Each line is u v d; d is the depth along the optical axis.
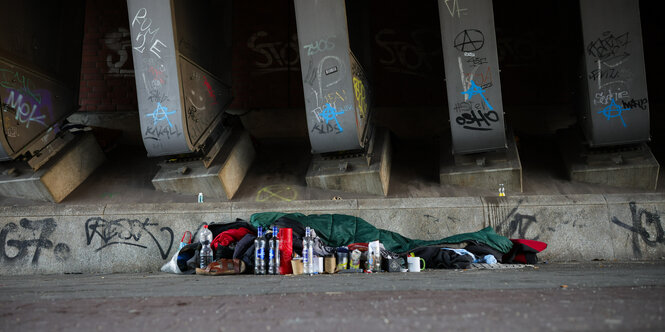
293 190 12.67
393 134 14.28
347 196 12.25
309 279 5.05
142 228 8.86
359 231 8.55
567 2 12.77
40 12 12.64
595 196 9.08
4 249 8.78
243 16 16.02
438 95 15.70
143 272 8.52
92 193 12.86
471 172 12.08
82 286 4.57
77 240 8.84
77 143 13.28
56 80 13.23
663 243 8.84
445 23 11.22
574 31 12.34
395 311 2.22
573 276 4.46
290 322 1.99
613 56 11.09
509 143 12.44
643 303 2.32
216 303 2.74
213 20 13.49
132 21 10.98
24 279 6.57
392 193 12.42
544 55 15.52
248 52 15.92
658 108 14.88
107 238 8.84
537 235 8.91
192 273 7.39
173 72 10.84
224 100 13.63
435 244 8.29
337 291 3.33
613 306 2.22
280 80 15.81
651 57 15.09
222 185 12.19
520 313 2.06
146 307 2.61
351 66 11.24
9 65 11.45
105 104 15.71
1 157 11.48
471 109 11.34
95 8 15.94
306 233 6.89
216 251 7.39
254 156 14.38
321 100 11.34
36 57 12.50
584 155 12.27
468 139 11.54
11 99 11.48
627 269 5.79
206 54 12.78
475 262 7.83
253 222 8.23
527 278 4.27
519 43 15.62
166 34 10.77
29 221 8.88
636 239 8.87
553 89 15.39
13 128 11.54
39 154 12.32
